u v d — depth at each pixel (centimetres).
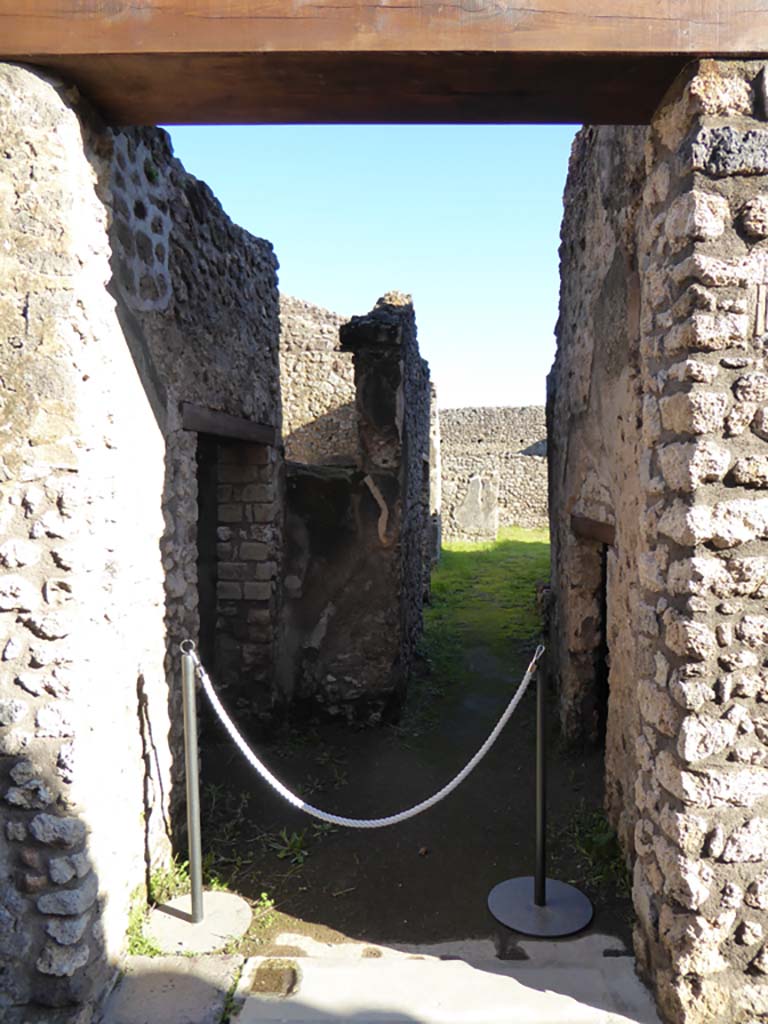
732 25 216
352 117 262
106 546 264
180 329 370
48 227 234
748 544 224
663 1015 238
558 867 353
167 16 219
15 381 234
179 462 365
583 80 232
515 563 1288
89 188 248
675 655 234
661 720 242
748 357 223
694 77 221
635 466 327
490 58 220
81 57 224
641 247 279
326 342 1003
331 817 300
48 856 236
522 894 320
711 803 227
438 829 396
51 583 236
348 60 222
